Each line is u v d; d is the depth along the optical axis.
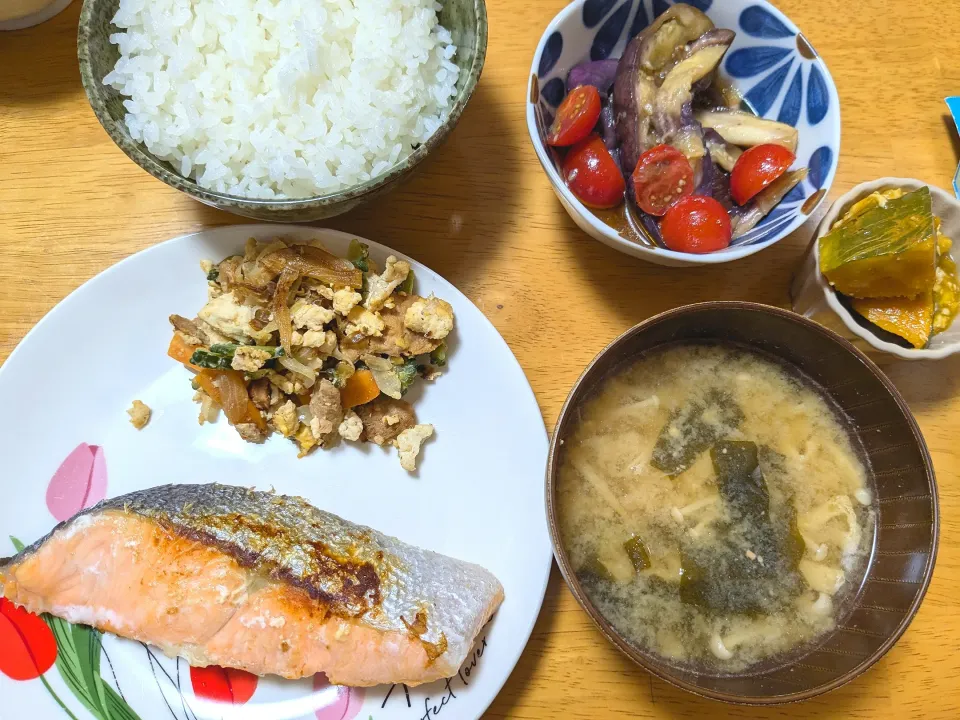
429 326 0.26
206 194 0.22
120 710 0.25
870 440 0.25
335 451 0.27
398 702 0.25
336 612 0.23
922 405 0.28
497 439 0.27
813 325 0.23
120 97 0.24
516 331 0.28
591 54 0.27
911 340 0.24
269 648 0.23
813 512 0.25
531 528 0.26
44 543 0.24
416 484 0.27
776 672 0.23
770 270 0.29
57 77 0.29
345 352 0.26
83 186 0.28
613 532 0.24
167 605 0.23
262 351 0.25
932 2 0.31
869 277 0.24
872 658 0.21
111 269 0.26
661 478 0.25
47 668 0.25
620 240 0.24
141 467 0.26
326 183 0.25
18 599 0.24
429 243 0.28
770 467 0.25
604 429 0.25
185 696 0.25
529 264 0.28
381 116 0.25
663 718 0.25
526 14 0.30
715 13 0.26
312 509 0.26
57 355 0.26
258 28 0.25
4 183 0.28
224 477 0.26
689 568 0.24
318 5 0.25
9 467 0.26
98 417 0.27
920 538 0.22
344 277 0.26
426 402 0.27
